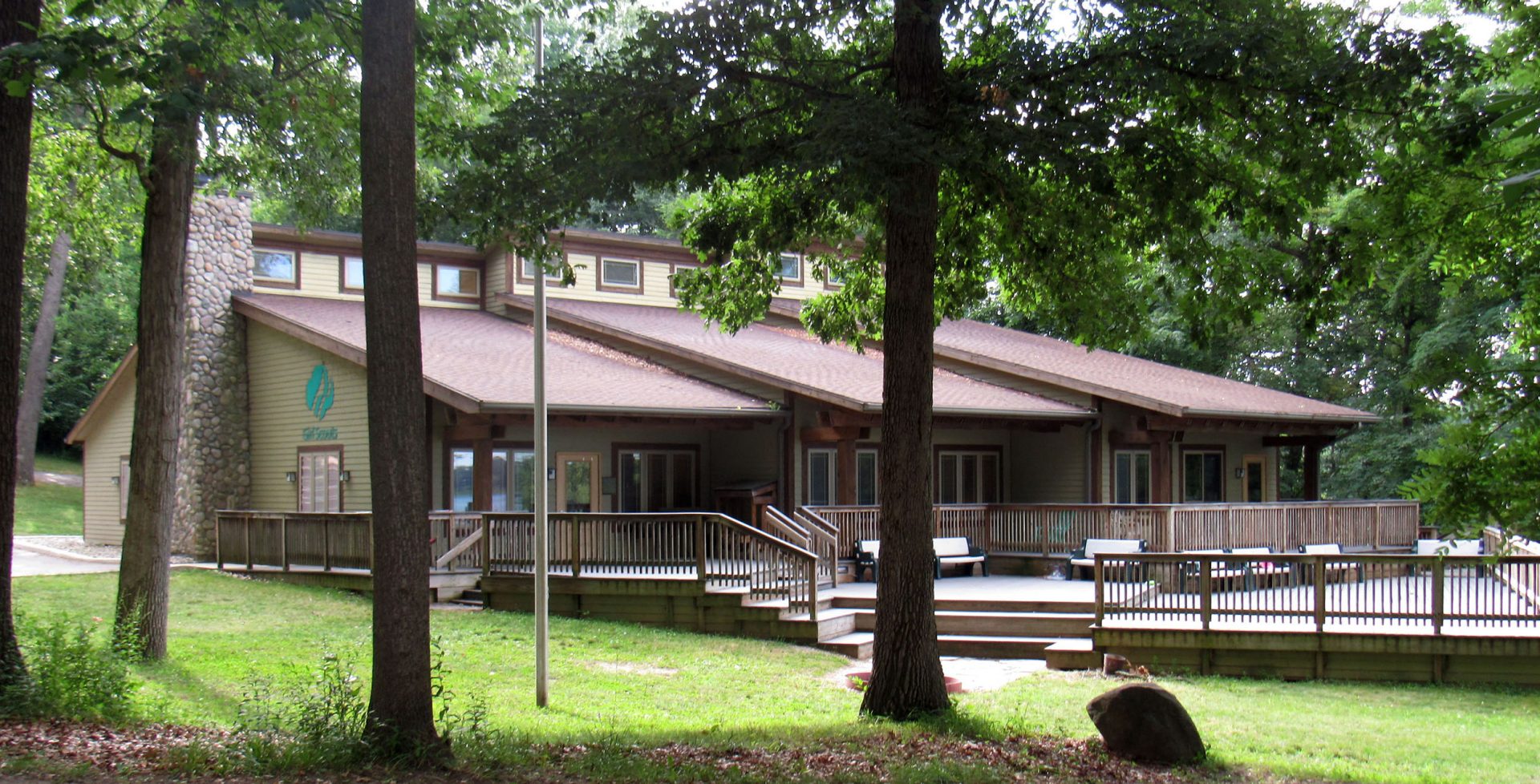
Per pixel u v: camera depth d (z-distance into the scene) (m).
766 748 10.85
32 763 8.39
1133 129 11.65
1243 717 13.80
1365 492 36.75
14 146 10.29
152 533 14.86
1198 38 11.03
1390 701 15.01
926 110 11.48
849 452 24.59
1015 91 11.21
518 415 21.89
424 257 30.78
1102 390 26.84
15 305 10.38
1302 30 11.41
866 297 16.27
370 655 15.60
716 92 12.42
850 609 20.28
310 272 29.80
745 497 25.38
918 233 12.18
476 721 10.55
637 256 32.66
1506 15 10.39
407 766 8.82
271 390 27.44
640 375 25.67
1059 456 28.67
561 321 29.78
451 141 12.91
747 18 12.23
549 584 20.31
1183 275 14.66
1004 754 10.91
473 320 29.61
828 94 12.25
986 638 18.92
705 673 15.98
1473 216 9.95
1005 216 14.30
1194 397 27.89
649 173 12.23
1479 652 15.95
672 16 12.16
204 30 13.02
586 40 13.05
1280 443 31.31
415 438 9.11
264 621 18.19
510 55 18.11
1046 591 21.69
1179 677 16.70
